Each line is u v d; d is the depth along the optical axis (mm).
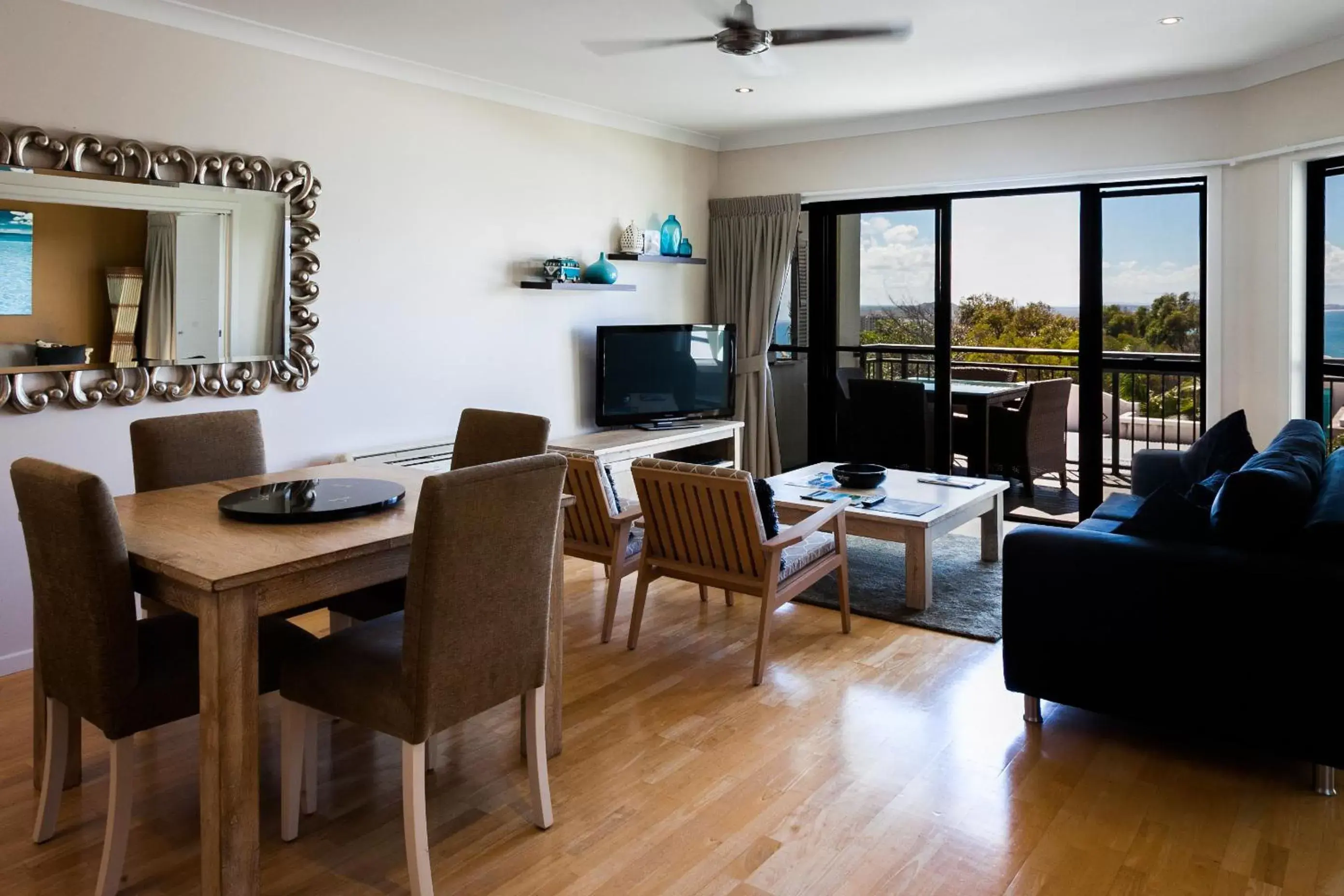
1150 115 5285
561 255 5676
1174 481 4461
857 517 4289
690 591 4590
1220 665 2650
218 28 3959
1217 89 5074
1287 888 2197
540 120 5477
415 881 2135
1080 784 2697
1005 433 6340
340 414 4586
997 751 2912
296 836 2430
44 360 3537
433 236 4934
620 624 4094
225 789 2074
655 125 6230
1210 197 5199
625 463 5590
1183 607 2689
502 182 5277
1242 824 2480
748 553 3482
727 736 3023
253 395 4250
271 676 2449
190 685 2244
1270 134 4867
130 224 3742
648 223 6312
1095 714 3176
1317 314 4855
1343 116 4461
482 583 2215
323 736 3051
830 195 6398
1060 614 2908
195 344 3979
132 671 2152
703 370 6336
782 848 2387
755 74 4930
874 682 3459
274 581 2143
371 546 2299
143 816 2561
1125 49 4516
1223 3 3863
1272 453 3311
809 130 6414
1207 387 5324
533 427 3299
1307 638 2516
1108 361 5828
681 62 4684
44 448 3607
